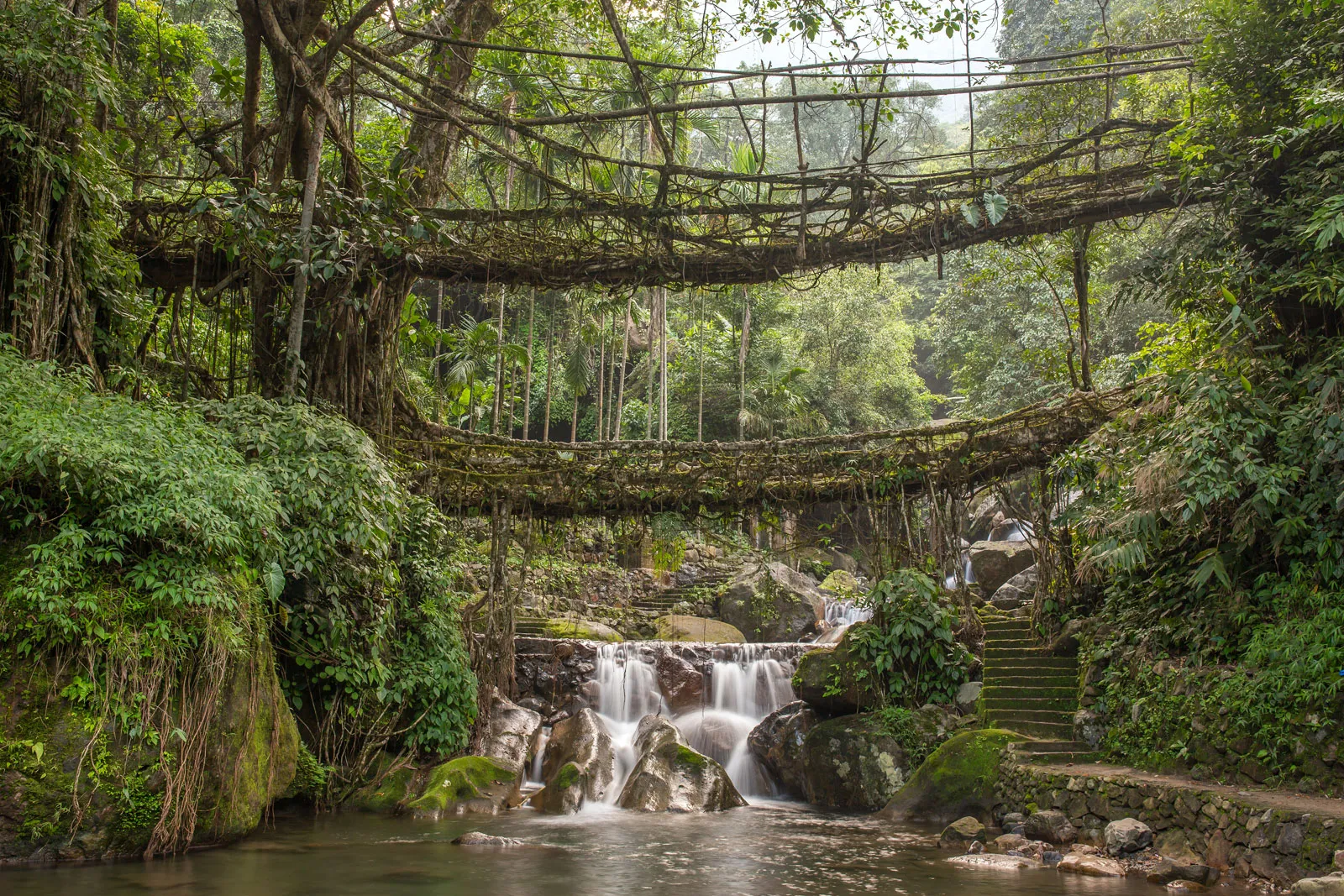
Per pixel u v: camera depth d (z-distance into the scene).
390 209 10.66
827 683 13.37
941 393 42.19
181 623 7.36
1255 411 9.24
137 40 13.12
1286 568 9.18
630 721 15.84
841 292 31.84
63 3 8.89
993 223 10.23
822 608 22.50
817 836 9.80
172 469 7.37
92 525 7.07
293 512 9.06
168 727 7.21
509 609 14.12
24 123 8.30
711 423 31.02
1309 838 6.59
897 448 13.44
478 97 17.27
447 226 11.49
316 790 10.32
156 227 11.23
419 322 13.80
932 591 13.27
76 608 6.79
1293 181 9.58
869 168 10.44
